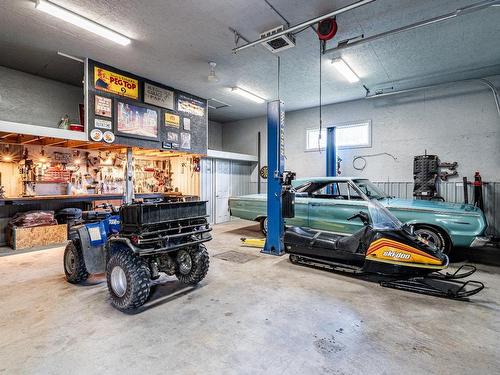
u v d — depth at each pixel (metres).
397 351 2.09
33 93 5.92
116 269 2.82
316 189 5.58
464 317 2.62
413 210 4.47
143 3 3.59
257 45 4.63
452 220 4.18
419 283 3.27
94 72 5.32
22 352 2.08
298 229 4.38
